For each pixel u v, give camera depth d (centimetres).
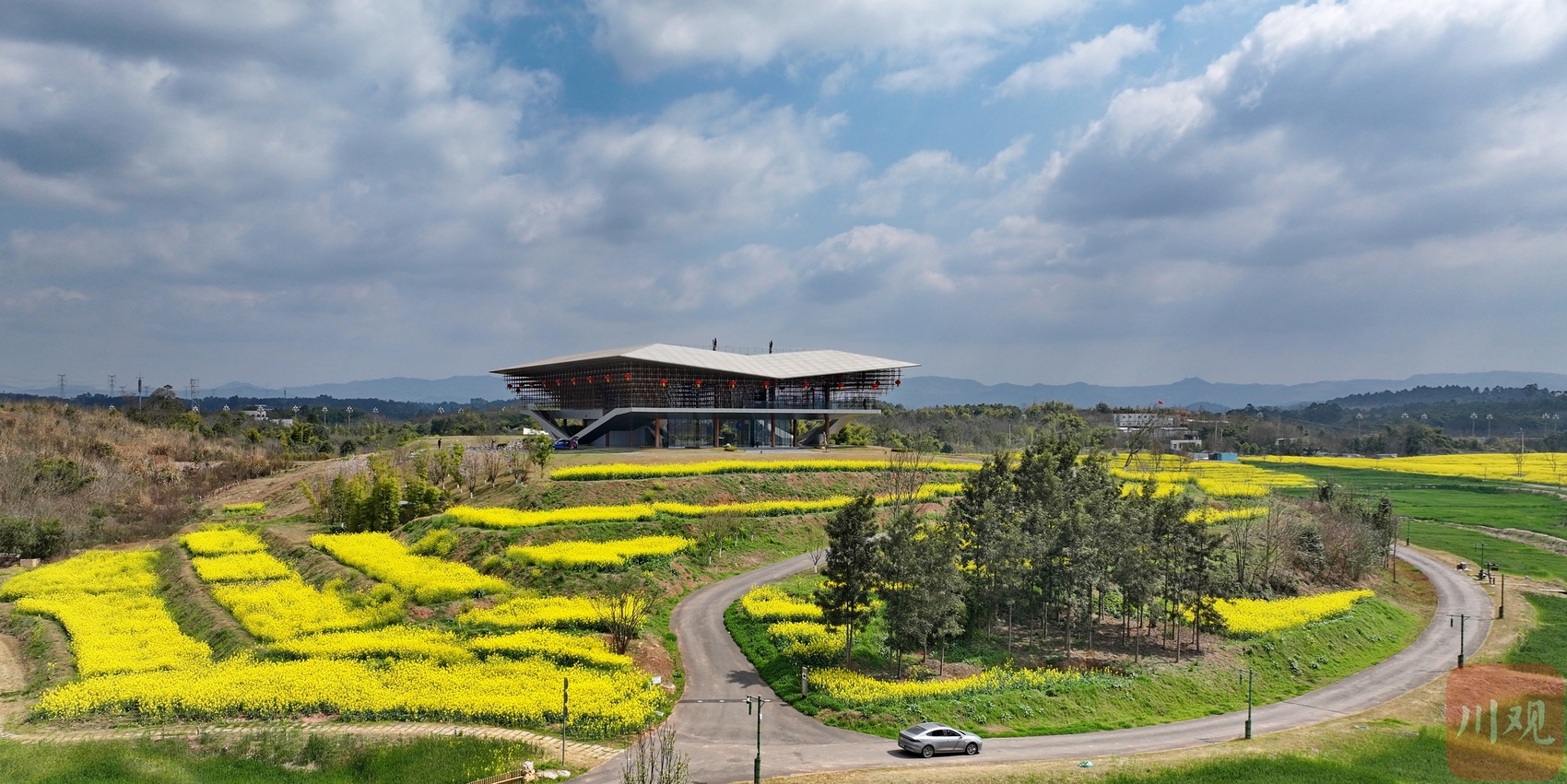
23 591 7494
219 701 4941
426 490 9244
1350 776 4578
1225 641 7388
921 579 5841
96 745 4359
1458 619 8594
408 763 4288
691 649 6278
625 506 8931
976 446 18012
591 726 4872
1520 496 15325
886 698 5444
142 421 18538
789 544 8900
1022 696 5719
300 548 8394
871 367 14375
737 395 13512
